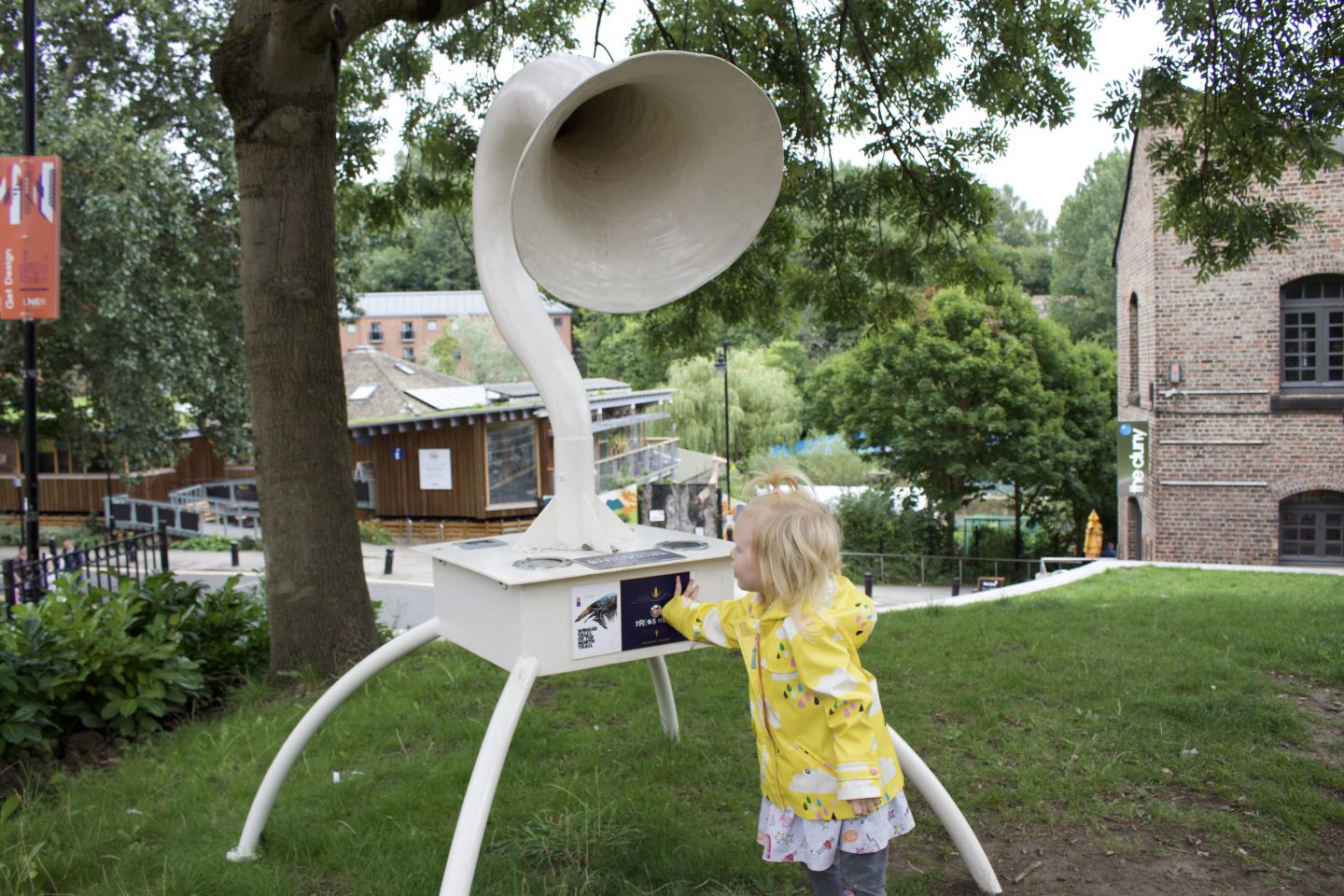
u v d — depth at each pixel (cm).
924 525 2738
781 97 866
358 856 289
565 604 221
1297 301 1697
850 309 919
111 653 436
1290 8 620
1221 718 393
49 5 1734
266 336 505
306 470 512
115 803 350
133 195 1681
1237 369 1712
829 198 891
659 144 252
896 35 835
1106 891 263
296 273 505
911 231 912
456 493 2595
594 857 284
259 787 323
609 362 4962
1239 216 690
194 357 1939
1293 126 645
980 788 336
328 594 515
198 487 2956
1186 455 1753
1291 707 407
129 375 1848
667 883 267
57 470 2898
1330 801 314
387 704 449
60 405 2314
